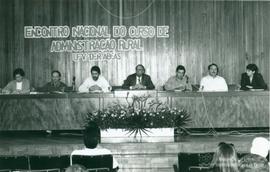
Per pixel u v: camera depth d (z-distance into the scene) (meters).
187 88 10.07
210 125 8.38
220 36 11.95
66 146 7.29
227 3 11.96
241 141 7.41
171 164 7.09
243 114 8.41
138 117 7.69
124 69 11.85
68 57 11.81
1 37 11.79
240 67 11.93
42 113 8.44
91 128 4.91
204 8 11.96
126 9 11.88
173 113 7.82
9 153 7.27
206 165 4.68
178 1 11.94
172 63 11.90
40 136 8.85
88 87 10.06
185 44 11.93
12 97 8.45
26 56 11.80
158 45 11.90
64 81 11.80
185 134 8.68
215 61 11.92
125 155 7.12
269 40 11.96
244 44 11.96
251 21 11.98
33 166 4.97
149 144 7.16
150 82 10.20
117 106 7.95
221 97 8.38
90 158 4.61
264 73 11.94
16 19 11.84
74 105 8.39
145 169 7.07
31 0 11.83
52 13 11.84
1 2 11.82
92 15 11.86
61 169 4.86
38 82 11.81
